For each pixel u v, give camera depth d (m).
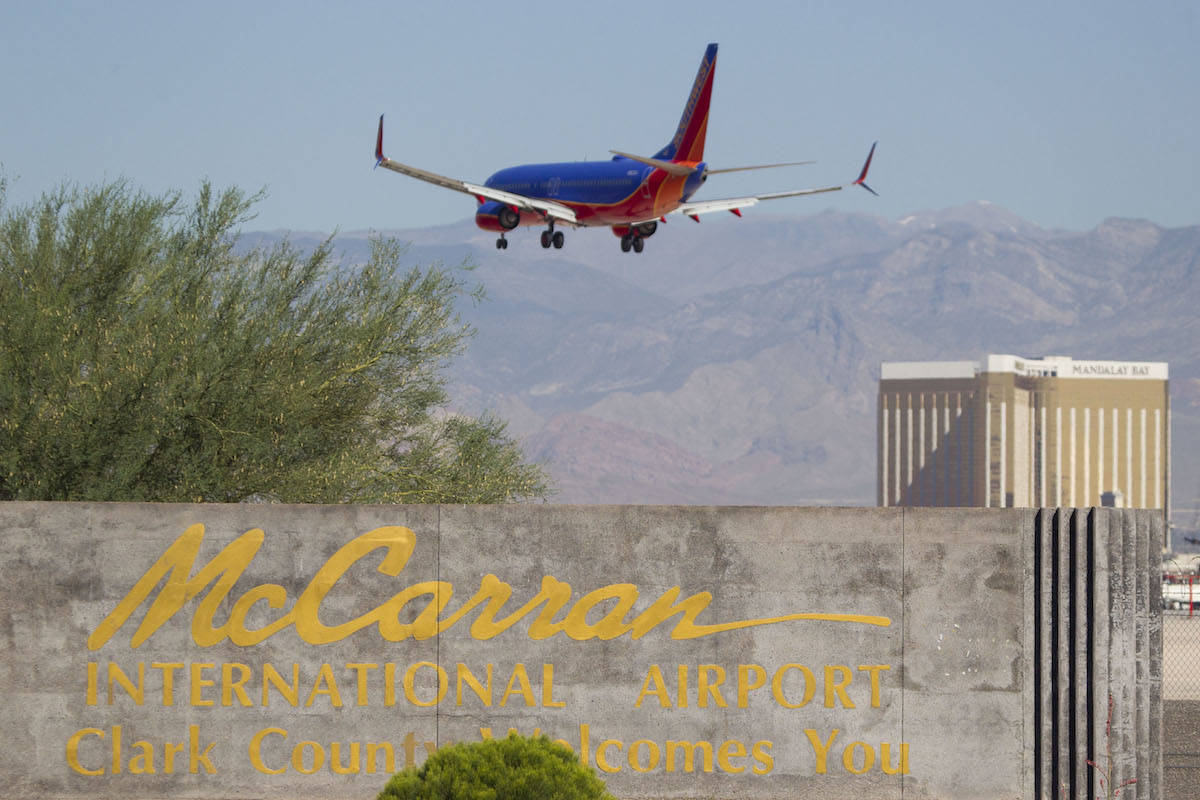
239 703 47.06
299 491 67.19
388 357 76.00
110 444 62.81
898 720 47.28
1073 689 47.06
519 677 47.22
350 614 47.19
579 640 47.34
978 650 47.31
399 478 76.00
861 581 47.44
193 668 47.03
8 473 61.28
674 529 47.53
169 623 47.09
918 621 47.38
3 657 46.84
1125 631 47.00
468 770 35.38
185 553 47.09
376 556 47.34
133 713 46.97
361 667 47.12
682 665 47.34
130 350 63.16
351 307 75.38
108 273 67.25
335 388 72.12
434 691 47.19
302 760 47.03
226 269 72.38
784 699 47.34
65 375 62.25
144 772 46.88
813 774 47.19
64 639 46.88
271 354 69.00
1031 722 47.22
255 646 47.12
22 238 67.75
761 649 47.38
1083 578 47.16
